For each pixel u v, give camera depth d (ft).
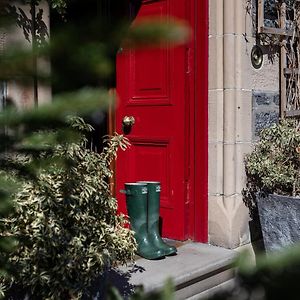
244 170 11.47
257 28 11.66
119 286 8.44
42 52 1.61
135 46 1.52
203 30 11.32
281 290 1.89
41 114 1.80
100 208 7.48
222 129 11.22
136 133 12.33
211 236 11.39
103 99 1.70
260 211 11.16
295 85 12.76
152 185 10.79
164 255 10.34
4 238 3.69
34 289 6.59
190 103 11.58
